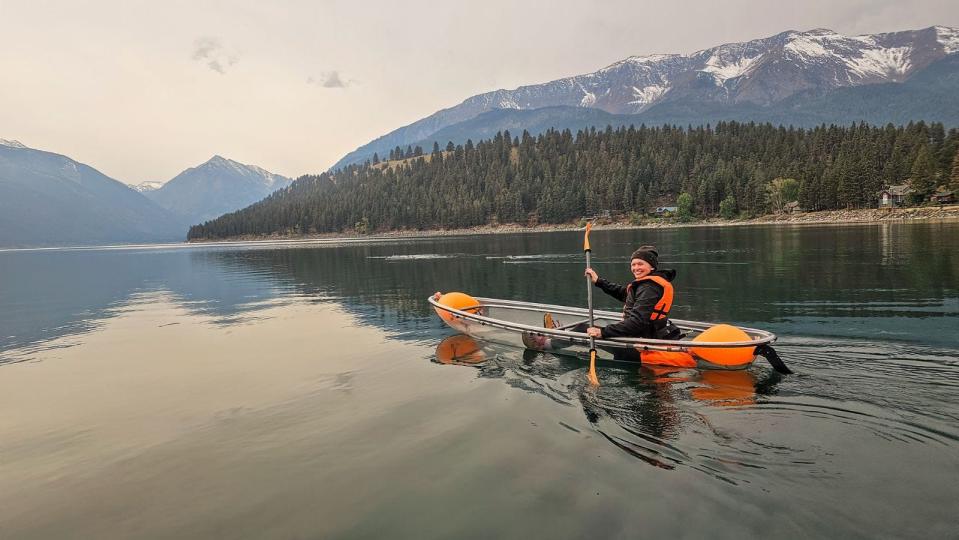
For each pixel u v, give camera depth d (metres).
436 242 75.56
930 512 3.02
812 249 26.53
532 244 53.25
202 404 6.02
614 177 148.88
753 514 3.09
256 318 12.62
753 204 112.44
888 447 3.89
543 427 4.66
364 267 29.11
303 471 4.06
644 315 6.38
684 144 167.88
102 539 3.24
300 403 5.83
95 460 4.52
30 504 3.76
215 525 3.34
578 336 6.96
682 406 4.95
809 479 3.47
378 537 3.11
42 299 18.84
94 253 89.81
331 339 9.55
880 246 26.14
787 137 157.88
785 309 10.20
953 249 22.53
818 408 4.71
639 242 46.50
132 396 6.51
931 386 5.22
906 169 99.06
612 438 4.32
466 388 6.01
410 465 4.05
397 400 5.70
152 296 18.77
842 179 93.88
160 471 4.22
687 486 3.46
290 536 3.17
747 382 5.55
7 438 5.16
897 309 9.55
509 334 7.96
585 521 3.13
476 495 3.53
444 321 9.72
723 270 18.19
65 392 6.81
